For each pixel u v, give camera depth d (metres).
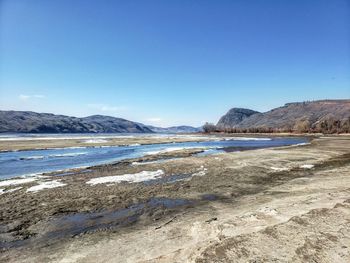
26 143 54.34
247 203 13.40
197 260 6.82
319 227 8.62
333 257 6.85
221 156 31.17
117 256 8.22
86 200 14.35
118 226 10.86
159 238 9.39
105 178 19.78
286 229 8.52
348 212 9.92
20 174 22.48
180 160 28.02
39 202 14.06
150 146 52.31
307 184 16.81
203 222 10.60
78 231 10.44
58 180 19.17
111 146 50.91
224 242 7.74
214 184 17.67
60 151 41.00
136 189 16.55
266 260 6.74
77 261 8.02
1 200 14.42
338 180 17.42
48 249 8.97
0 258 8.45
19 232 10.41
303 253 7.04
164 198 14.70
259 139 84.94
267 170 22.20
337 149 39.25
